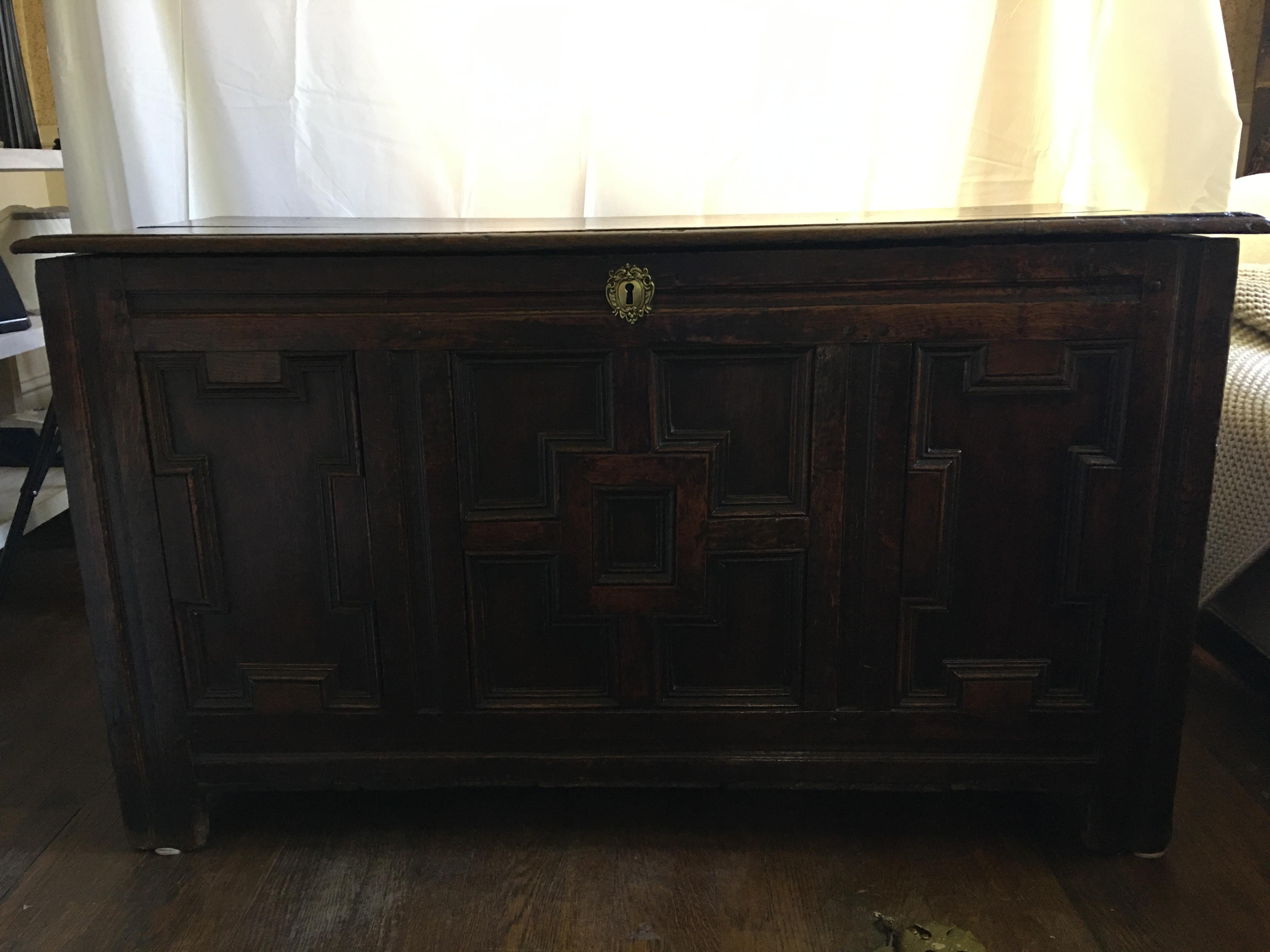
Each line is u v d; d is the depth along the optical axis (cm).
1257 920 93
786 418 92
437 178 131
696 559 95
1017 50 126
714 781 102
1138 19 123
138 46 125
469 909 95
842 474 92
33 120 173
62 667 144
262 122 128
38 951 89
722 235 83
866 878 99
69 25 127
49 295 88
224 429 92
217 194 131
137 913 95
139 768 101
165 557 95
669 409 92
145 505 93
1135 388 89
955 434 91
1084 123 129
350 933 92
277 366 90
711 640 98
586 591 96
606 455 92
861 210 122
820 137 128
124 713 99
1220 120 123
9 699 135
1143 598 94
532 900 96
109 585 95
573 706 100
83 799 113
